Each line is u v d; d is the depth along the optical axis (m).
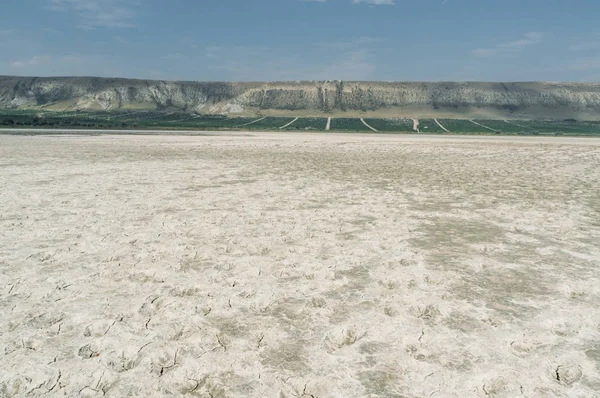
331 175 16.81
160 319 4.66
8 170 16.83
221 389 3.46
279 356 3.95
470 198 12.05
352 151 29.91
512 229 8.62
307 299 5.23
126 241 7.55
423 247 7.37
